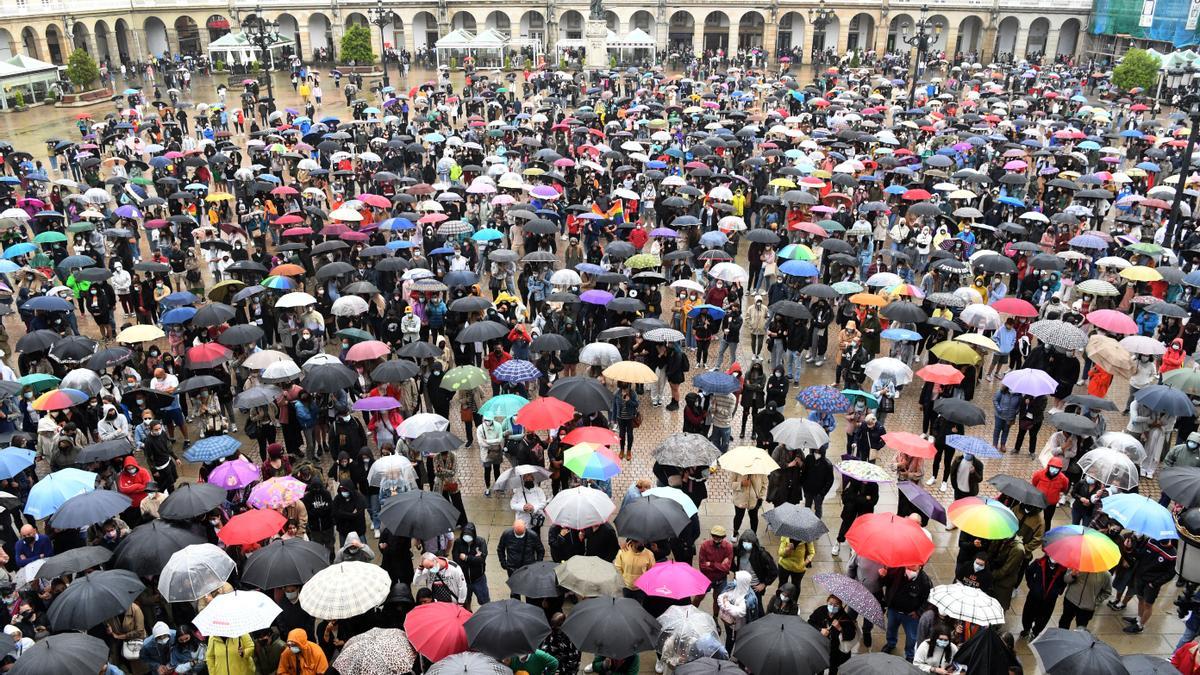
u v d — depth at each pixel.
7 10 67.12
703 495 14.16
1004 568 12.30
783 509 12.23
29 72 60.81
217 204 32.97
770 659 9.26
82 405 16.95
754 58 84.12
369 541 15.17
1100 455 13.90
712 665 9.19
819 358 22.58
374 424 16.23
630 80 66.12
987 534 11.68
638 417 17.17
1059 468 14.13
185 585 10.67
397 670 9.45
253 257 25.86
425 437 14.02
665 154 39.44
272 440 16.69
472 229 27.30
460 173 37.59
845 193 33.03
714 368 21.97
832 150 39.47
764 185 34.38
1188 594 12.72
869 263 26.67
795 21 89.38
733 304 20.66
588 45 77.75
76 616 10.14
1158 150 39.28
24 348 18.25
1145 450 17.36
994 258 22.95
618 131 44.75
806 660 9.27
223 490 12.97
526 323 20.61
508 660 10.33
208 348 17.88
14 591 12.27
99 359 17.77
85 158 36.81
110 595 10.40
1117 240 27.34
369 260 24.09
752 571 12.00
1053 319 21.09
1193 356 21.64
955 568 13.76
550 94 58.59
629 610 9.85
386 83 65.62
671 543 13.23
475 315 19.81
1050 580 12.07
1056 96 56.44
